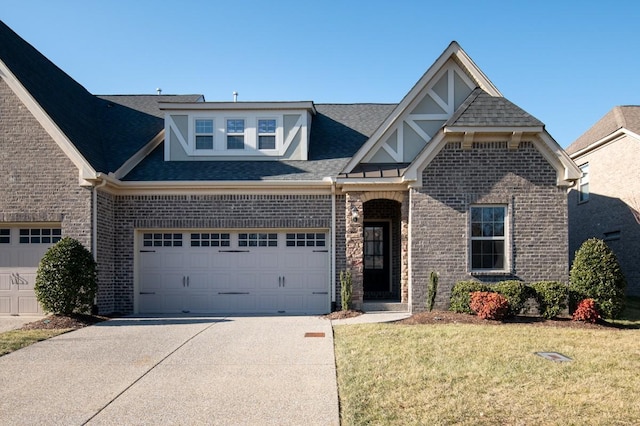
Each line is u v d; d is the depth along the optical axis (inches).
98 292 526.6
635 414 231.1
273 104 616.4
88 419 233.5
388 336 396.8
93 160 538.3
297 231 576.1
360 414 232.5
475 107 522.6
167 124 624.7
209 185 557.3
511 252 520.4
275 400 257.8
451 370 298.2
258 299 572.7
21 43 595.5
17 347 373.1
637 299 701.9
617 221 804.0
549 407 239.9
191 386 281.7
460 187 525.0
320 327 459.8
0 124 522.0
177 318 524.7
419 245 523.2
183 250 575.2
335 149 634.8
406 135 579.5
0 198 518.0
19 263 526.3
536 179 524.1
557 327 442.9
